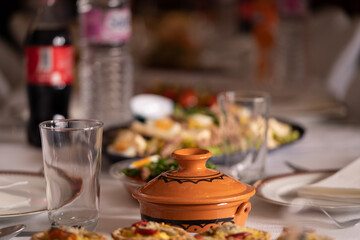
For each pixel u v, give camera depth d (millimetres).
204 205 871
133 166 1270
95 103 2398
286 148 1658
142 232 787
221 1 4508
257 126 1262
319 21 3588
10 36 5750
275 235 931
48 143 884
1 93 2883
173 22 4223
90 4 1977
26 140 1885
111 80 2426
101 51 2398
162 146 1551
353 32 3451
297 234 810
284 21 3244
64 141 877
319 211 1017
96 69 2400
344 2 5336
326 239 798
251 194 909
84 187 888
